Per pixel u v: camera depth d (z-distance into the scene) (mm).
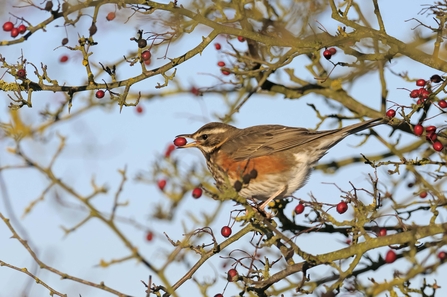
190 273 10305
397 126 13047
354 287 9391
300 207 12086
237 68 14711
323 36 12422
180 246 9703
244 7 14633
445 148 11859
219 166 14656
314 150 14148
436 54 11656
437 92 10914
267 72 15086
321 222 9938
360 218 9695
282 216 12555
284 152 14281
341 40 11938
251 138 14594
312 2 13227
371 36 11805
